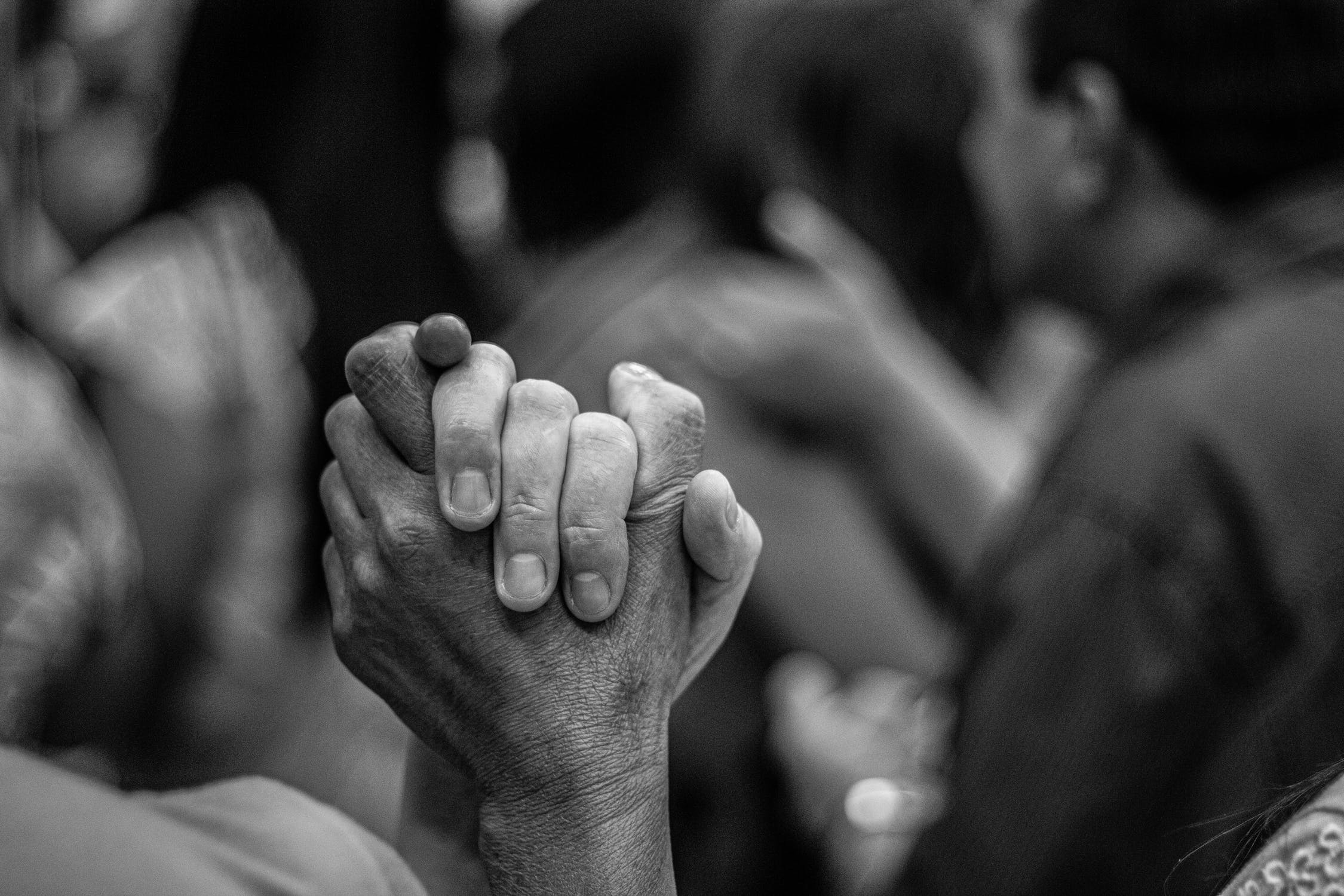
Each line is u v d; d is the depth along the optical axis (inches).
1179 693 40.6
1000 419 72.6
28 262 61.9
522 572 32.4
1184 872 39.9
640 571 33.2
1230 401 41.4
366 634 33.0
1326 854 30.8
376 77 65.2
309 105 65.2
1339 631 39.8
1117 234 45.5
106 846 30.2
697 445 33.8
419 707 33.1
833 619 52.6
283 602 66.7
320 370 66.2
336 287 65.4
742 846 50.4
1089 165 45.3
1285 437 40.9
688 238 55.5
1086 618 41.1
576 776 32.6
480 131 70.2
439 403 32.7
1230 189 44.2
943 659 49.5
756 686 52.1
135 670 55.7
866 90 54.6
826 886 50.3
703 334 52.9
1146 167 44.7
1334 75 42.7
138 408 64.3
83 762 50.5
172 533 63.6
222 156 67.2
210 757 57.7
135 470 63.8
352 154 65.1
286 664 61.9
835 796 49.7
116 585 50.8
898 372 55.1
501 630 32.7
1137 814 40.7
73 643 48.5
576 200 57.2
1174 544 40.8
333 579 33.7
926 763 49.4
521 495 32.5
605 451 32.9
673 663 33.4
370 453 33.1
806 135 55.2
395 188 65.4
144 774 51.2
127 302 65.3
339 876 32.2
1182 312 43.6
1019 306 53.3
